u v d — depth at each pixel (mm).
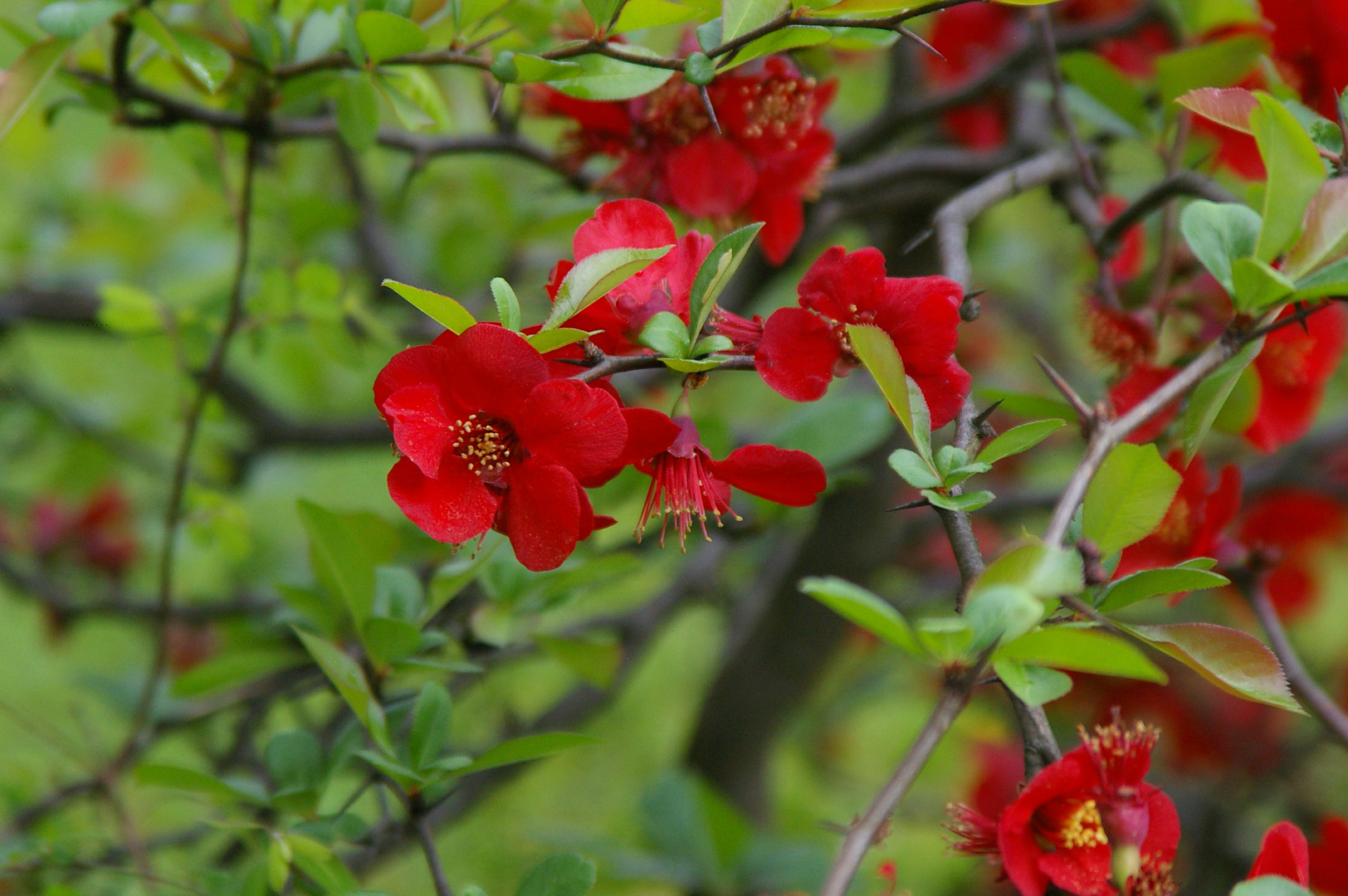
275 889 980
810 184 1039
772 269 1363
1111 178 1224
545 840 1429
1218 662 930
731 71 1024
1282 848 940
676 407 958
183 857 1224
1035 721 934
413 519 935
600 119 1038
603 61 982
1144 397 1030
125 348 1671
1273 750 1694
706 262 937
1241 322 949
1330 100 1038
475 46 1009
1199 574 930
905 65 1408
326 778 1011
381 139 1081
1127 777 940
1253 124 944
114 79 1047
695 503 953
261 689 1180
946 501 935
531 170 1691
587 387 930
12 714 1091
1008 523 1701
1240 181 1223
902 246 1444
